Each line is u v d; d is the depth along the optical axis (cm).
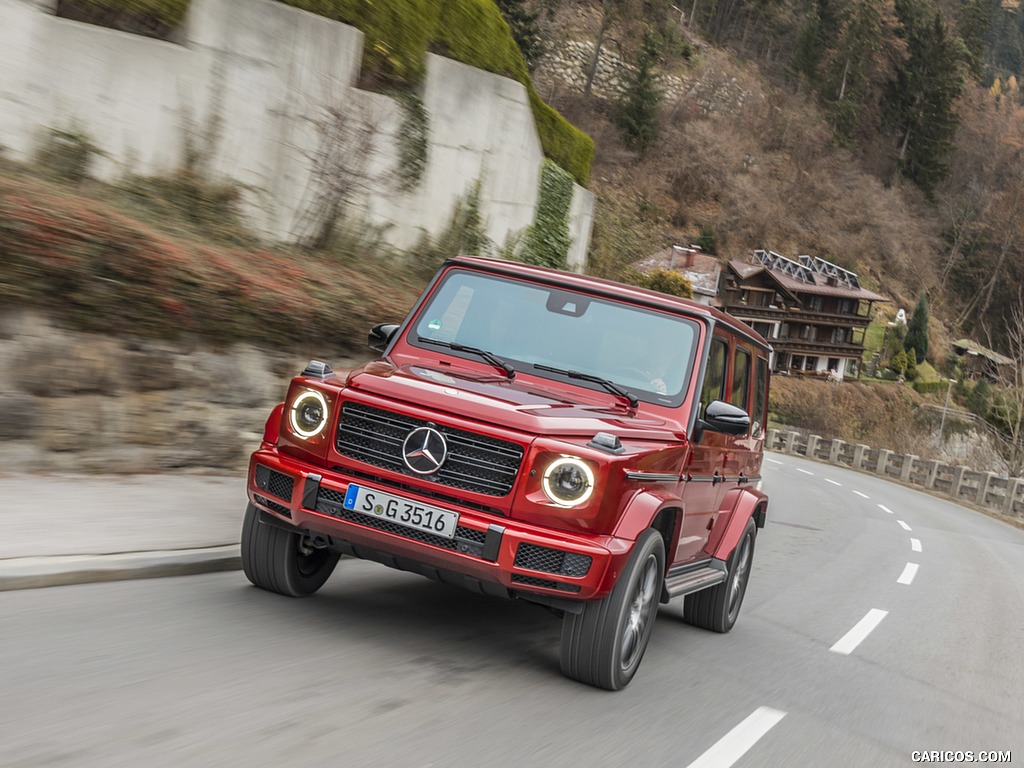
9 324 726
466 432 475
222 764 329
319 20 1352
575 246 2527
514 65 2114
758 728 495
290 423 505
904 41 11225
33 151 1032
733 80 9994
